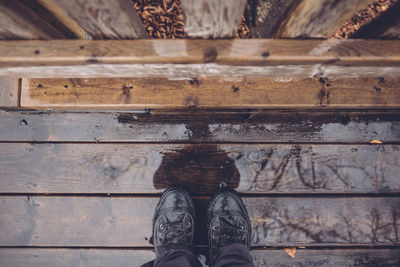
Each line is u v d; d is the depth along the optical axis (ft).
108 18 2.38
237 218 4.45
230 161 4.64
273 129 4.64
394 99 3.95
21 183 4.62
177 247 4.17
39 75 3.56
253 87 3.95
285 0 3.60
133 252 4.58
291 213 4.63
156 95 3.97
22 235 4.60
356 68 3.20
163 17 4.09
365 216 4.64
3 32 2.69
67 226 4.60
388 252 4.62
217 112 4.47
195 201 4.66
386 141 4.64
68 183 4.62
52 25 3.15
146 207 4.61
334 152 4.65
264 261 4.61
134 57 2.79
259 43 2.78
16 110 4.49
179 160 4.63
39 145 4.62
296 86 3.95
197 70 3.32
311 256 4.61
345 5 2.21
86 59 2.81
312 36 2.81
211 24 2.43
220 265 3.82
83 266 4.58
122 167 4.63
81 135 4.62
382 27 2.84
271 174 4.64
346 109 4.37
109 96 3.97
